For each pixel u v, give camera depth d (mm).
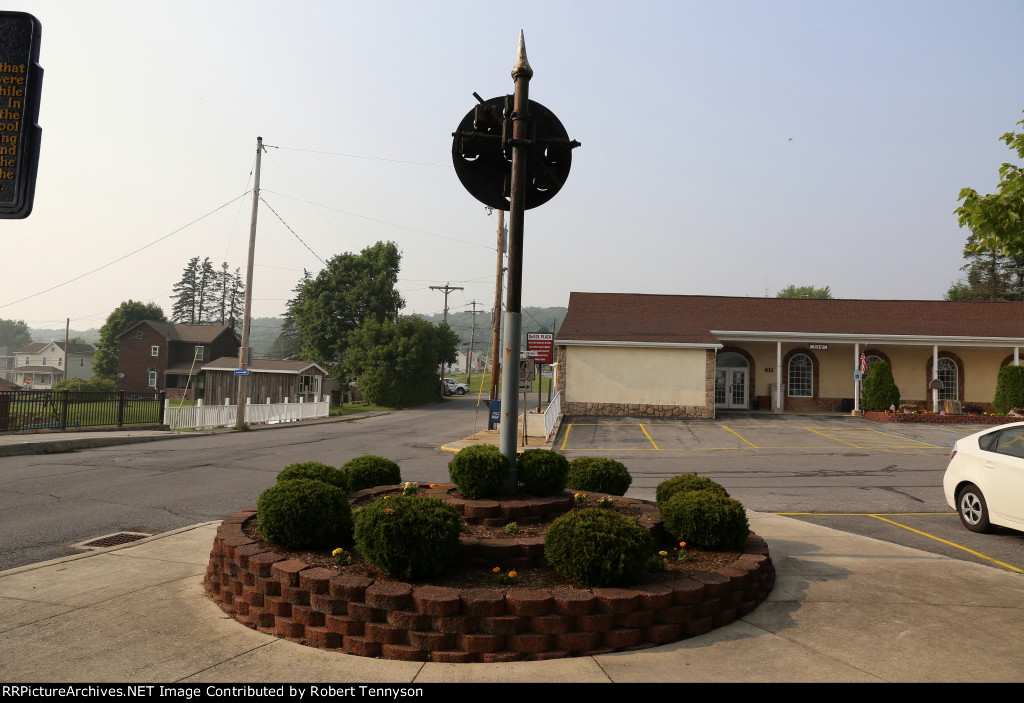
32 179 2598
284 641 4422
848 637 4555
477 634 4156
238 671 3930
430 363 50812
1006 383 26609
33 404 20344
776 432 22750
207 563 6387
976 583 5844
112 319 74375
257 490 10867
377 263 58312
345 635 4277
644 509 6766
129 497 10047
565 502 6355
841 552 6941
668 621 4473
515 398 6492
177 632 4566
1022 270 55125
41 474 12180
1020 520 7648
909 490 11734
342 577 4488
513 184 6355
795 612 5074
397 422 32625
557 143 6543
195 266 121250
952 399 30125
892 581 5895
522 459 6609
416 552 4621
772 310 32438
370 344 48031
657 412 27312
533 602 4219
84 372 96438
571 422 25859
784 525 8398
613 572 4570
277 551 5328
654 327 29672
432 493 6648
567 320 30844
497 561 5055
